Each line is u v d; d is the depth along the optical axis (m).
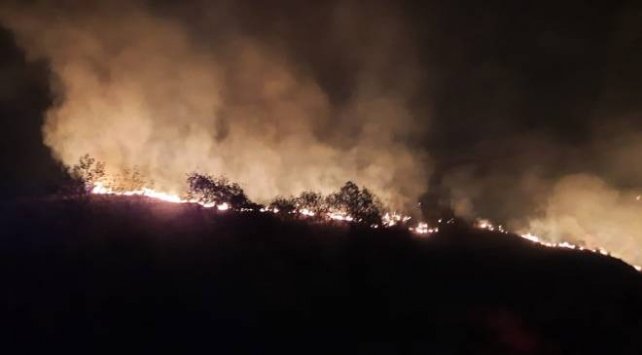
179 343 9.66
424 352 10.19
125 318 10.16
